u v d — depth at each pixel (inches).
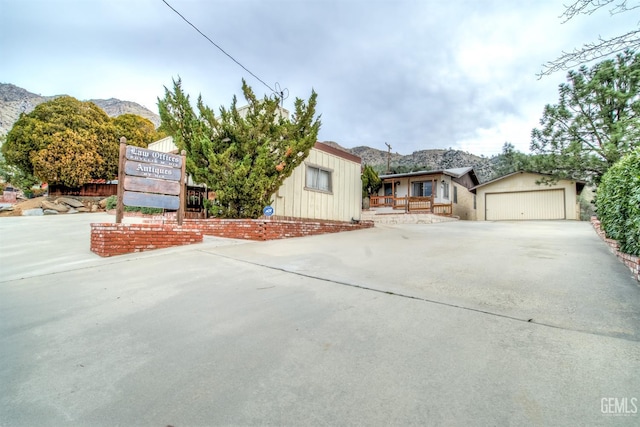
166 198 276.7
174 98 334.0
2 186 1048.8
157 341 99.5
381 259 214.5
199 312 122.7
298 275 174.9
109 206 581.6
